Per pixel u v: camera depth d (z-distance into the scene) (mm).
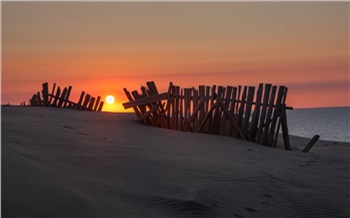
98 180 7359
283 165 10219
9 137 9219
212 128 15086
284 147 14695
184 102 15523
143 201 6676
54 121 13484
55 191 6062
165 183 7656
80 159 8461
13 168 6535
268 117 14258
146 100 16000
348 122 83500
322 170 9977
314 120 102500
